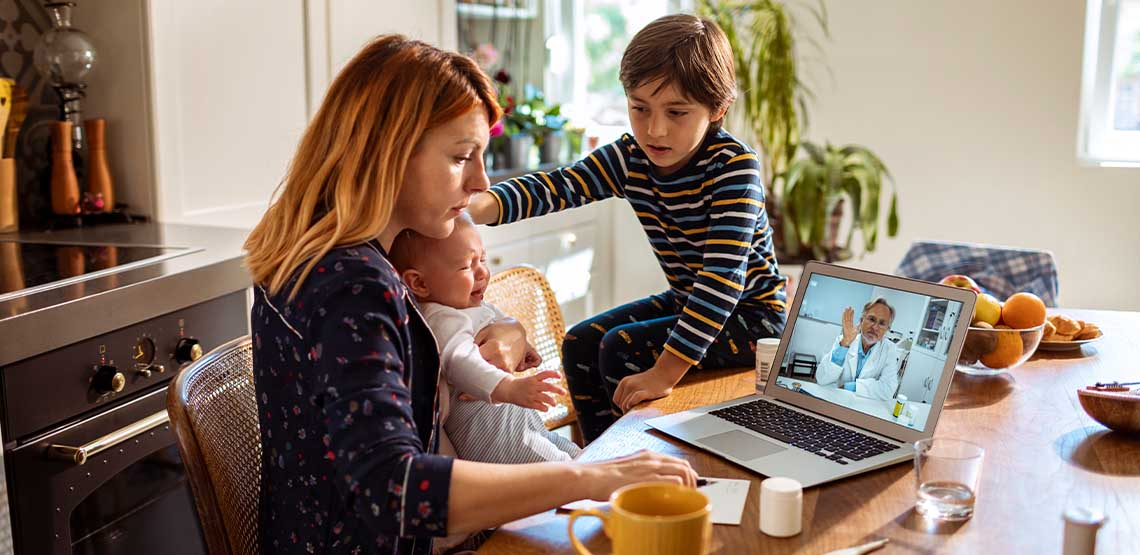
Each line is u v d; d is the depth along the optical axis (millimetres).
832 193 3326
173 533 1876
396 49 1147
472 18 3725
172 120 2371
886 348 1382
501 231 3312
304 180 1146
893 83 3883
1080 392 1361
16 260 1903
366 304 1044
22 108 2246
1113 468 1234
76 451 1572
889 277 1413
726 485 1176
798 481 1146
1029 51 3715
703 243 1772
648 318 1974
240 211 2602
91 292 1630
